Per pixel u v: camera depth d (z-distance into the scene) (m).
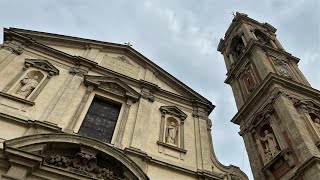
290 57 30.44
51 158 12.73
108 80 18.27
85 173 12.80
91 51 20.31
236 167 16.69
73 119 15.20
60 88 16.44
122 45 21.83
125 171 13.18
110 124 16.55
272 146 21.92
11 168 11.53
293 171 18.73
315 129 20.62
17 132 13.34
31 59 17.06
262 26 35.88
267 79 24.45
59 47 19.58
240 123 26.70
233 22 36.97
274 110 23.05
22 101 14.66
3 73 15.52
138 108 17.58
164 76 21.41
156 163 14.89
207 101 20.44
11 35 17.78
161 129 17.20
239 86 30.20
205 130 18.36
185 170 15.21
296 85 24.36
